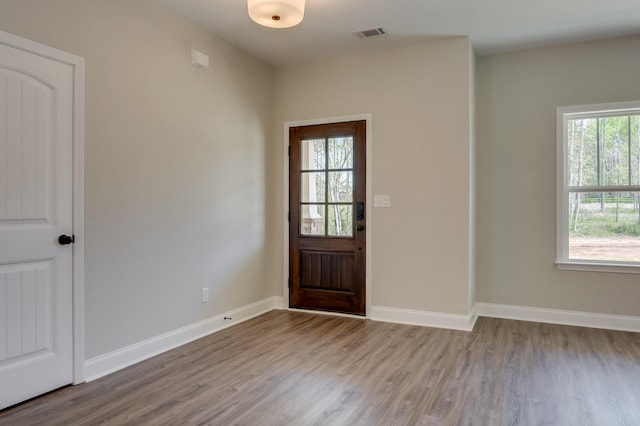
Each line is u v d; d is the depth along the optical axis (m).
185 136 3.43
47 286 2.48
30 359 2.39
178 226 3.37
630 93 3.78
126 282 2.94
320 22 3.51
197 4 3.18
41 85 2.45
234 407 2.31
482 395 2.45
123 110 2.91
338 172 4.36
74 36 2.60
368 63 4.22
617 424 2.14
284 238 4.61
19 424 2.12
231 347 3.32
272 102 4.66
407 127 4.05
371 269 4.20
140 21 3.04
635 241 3.84
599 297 3.88
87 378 2.67
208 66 3.64
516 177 4.18
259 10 2.67
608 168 3.92
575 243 4.04
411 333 3.69
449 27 3.61
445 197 3.90
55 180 2.51
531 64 4.12
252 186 4.29
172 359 3.05
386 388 2.55
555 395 2.45
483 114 4.30
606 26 3.59
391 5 3.19
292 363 2.97
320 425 2.12
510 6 3.21
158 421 2.16
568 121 4.06
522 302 4.16
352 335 3.63
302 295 4.54
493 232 4.27
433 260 3.95
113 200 2.84
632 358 3.04
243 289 4.15
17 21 2.32
